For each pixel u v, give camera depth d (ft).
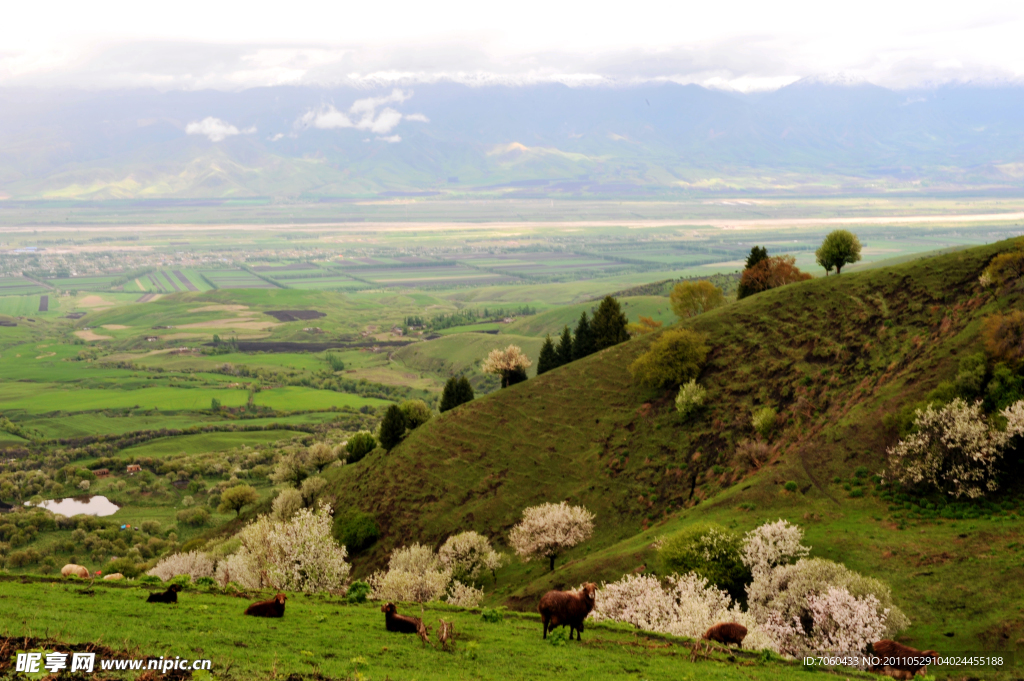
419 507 315.78
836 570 141.28
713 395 295.89
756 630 117.60
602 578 193.57
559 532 230.68
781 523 169.89
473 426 350.43
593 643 93.61
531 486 299.38
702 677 82.12
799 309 315.17
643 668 82.94
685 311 424.05
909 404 217.15
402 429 375.25
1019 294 236.22
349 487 356.79
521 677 73.36
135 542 492.95
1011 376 197.67
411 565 237.04
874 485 202.08
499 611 109.60
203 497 625.82
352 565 300.61
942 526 173.58
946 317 255.70
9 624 67.21
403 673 69.05
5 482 643.45
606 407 326.65
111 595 92.32
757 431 264.31
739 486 231.71
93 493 638.53
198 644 69.62
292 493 372.79
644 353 333.21
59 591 91.81
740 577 164.04
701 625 128.06
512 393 364.79
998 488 179.83
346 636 82.07
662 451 284.41
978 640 124.06
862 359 267.39
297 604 101.86
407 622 88.74
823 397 261.44
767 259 409.08
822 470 216.13
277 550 189.57
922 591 143.74
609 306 416.46
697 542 172.96
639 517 257.96
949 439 189.16
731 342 319.88
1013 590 134.51
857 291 302.04
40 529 516.32
